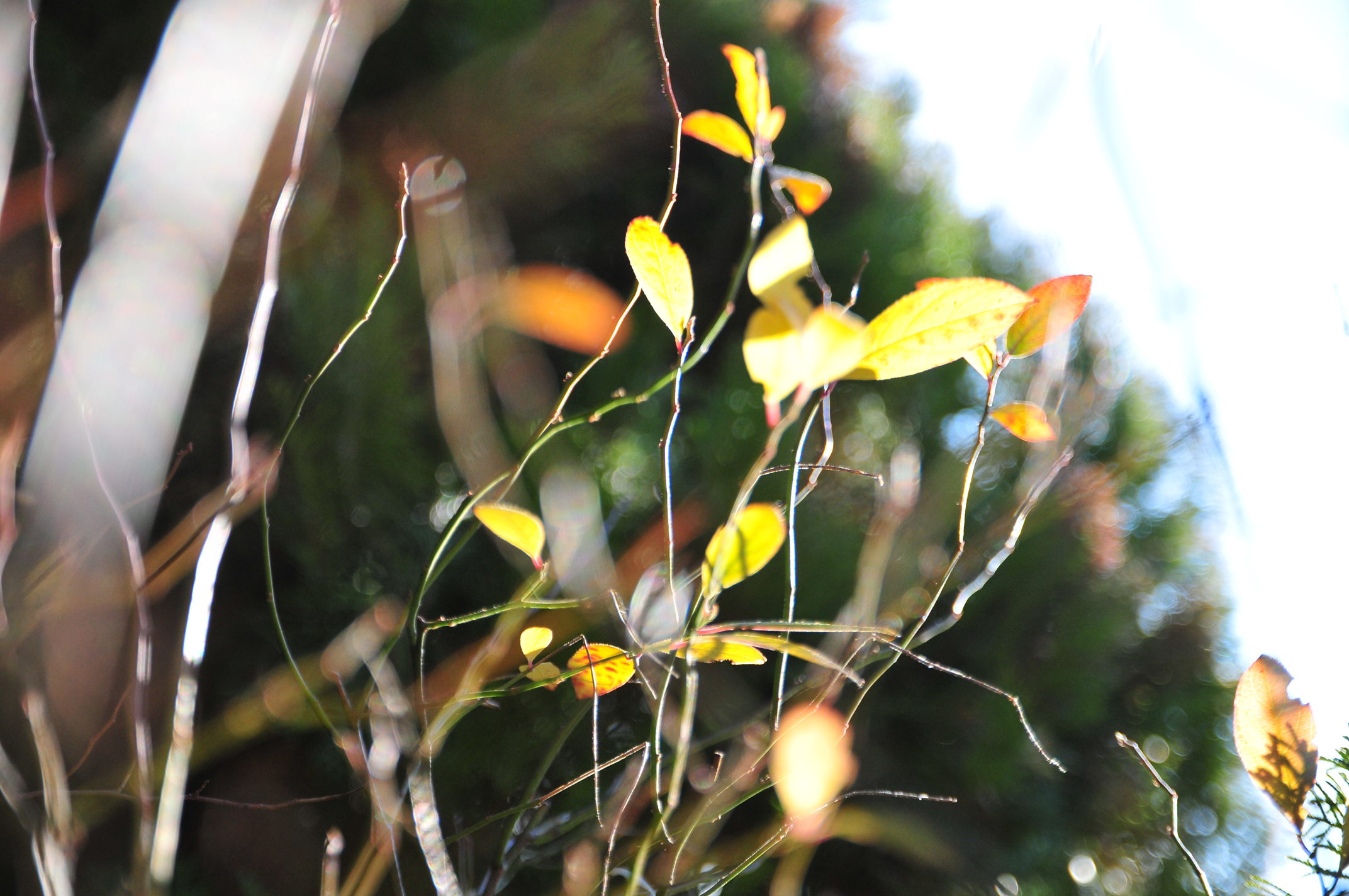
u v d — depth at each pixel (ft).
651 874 2.80
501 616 2.85
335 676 2.65
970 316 2.50
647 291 2.54
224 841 3.19
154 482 2.72
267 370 3.41
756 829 3.34
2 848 2.73
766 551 2.57
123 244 2.70
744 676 3.51
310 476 3.40
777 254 2.44
